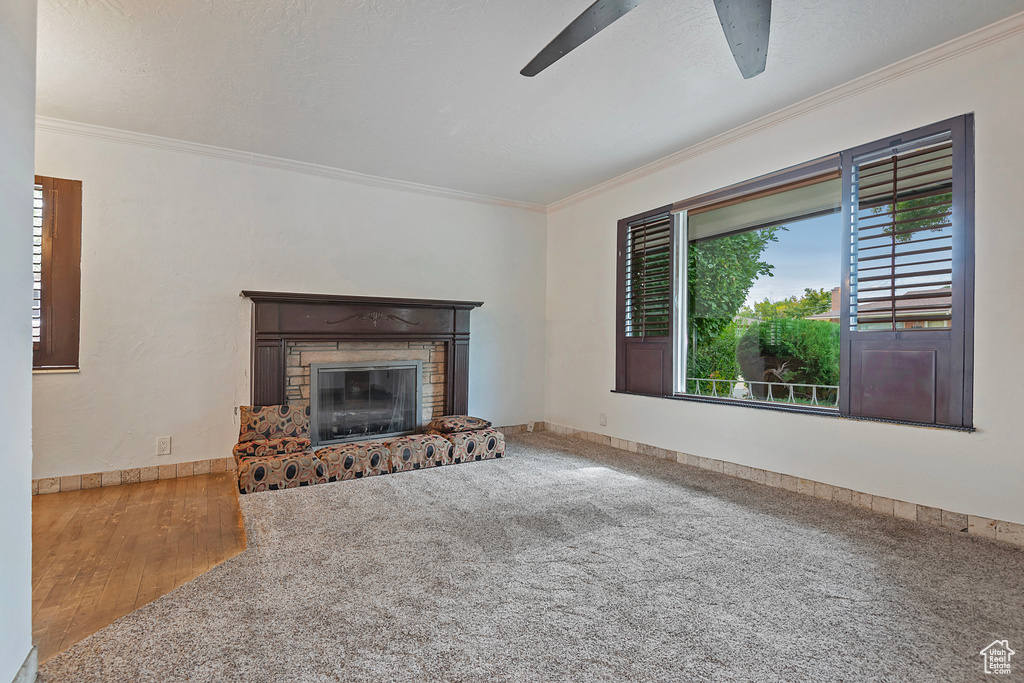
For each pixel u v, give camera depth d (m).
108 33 2.25
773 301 3.50
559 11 2.13
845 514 2.65
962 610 1.71
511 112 3.10
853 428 2.79
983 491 2.33
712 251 3.85
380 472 3.43
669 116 3.17
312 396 3.96
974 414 2.37
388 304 4.18
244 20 2.17
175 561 2.20
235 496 3.12
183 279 3.53
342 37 2.31
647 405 4.09
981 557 2.12
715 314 3.85
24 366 1.36
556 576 1.95
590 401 4.69
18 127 1.33
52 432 3.15
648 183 4.11
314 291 4.04
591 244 4.71
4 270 1.25
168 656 1.46
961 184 2.41
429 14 2.14
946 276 2.47
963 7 2.12
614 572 1.98
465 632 1.57
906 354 2.61
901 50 2.45
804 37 2.33
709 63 2.54
